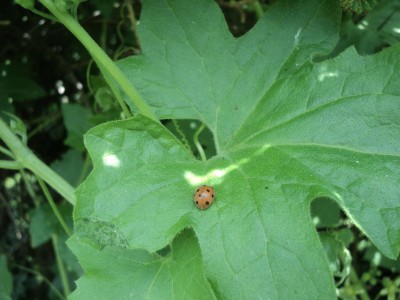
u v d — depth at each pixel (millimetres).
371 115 131
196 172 132
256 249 116
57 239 214
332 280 111
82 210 121
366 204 119
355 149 129
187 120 186
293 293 112
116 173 125
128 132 129
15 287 257
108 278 135
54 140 248
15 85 222
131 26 202
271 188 125
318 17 150
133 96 147
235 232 119
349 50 139
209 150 181
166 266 135
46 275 264
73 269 212
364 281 192
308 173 126
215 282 116
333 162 127
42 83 240
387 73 133
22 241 256
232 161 137
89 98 238
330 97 137
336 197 120
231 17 205
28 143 242
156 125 130
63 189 157
